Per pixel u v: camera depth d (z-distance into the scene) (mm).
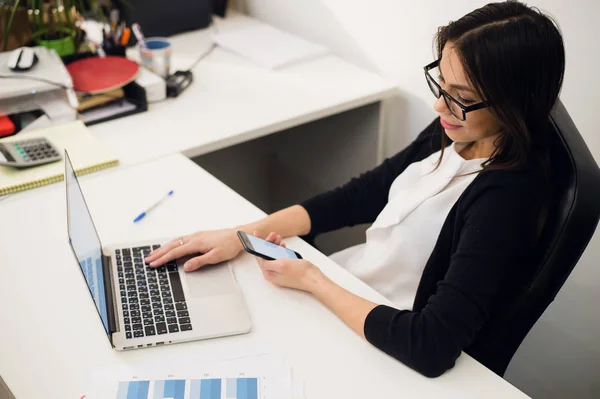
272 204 2711
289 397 951
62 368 1008
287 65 2059
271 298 1155
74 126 1671
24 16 1891
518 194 1045
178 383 970
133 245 1275
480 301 1021
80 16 2072
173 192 1459
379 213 1489
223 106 1801
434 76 1425
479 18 1040
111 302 1125
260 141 2527
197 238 1252
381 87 1926
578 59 1469
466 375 1010
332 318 1111
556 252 1003
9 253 1264
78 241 1044
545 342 1724
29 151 1540
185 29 2262
